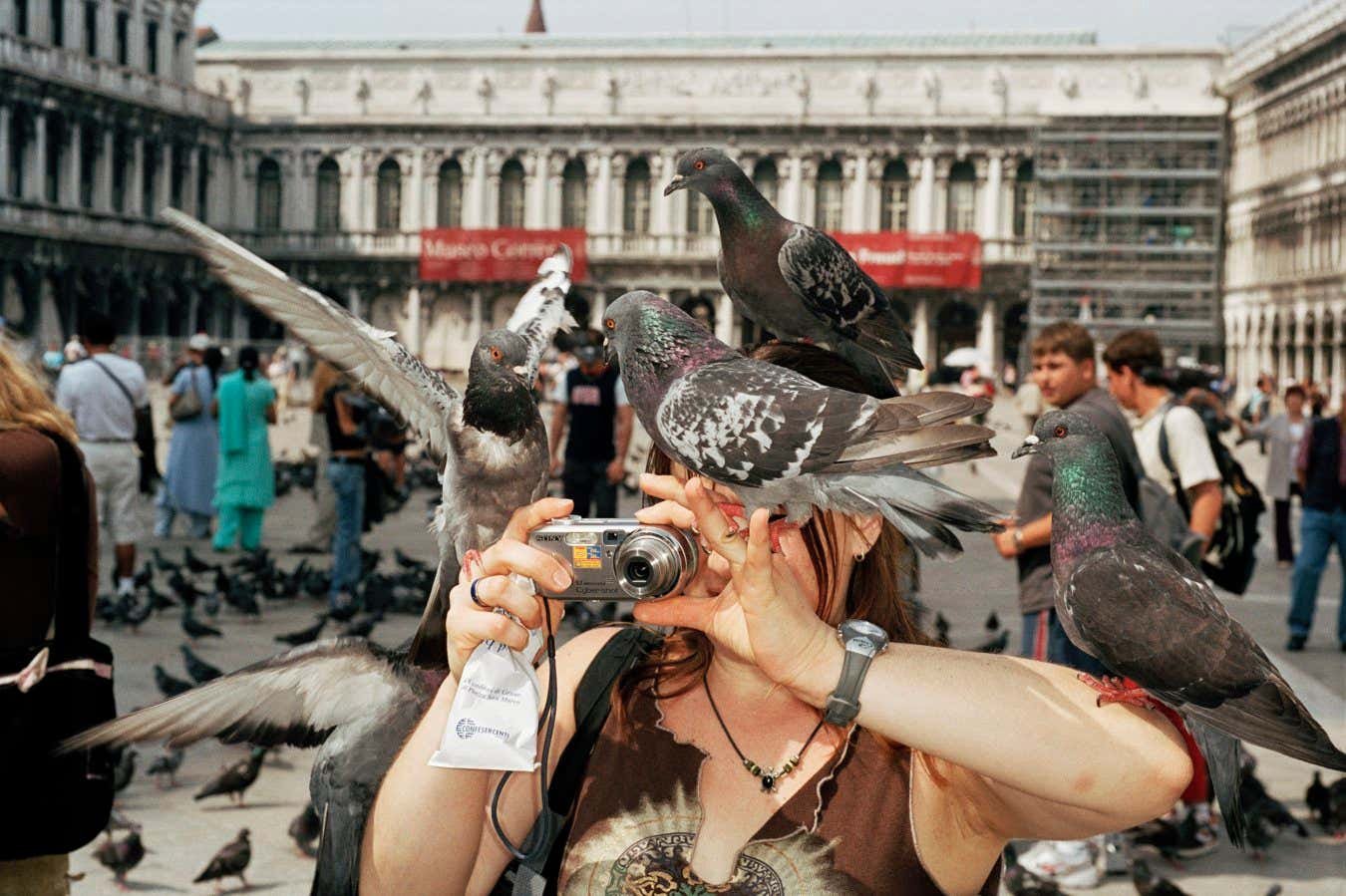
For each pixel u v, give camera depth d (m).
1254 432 33.81
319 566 21.84
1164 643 3.37
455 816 3.11
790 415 2.95
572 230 96.31
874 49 98.50
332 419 17.59
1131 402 9.73
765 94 99.75
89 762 5.07
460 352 102.56
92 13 87.75
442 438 3.53
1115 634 3.45
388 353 3.56
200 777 10.37
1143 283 93.38
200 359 24.55
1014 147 97.19
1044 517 8.02
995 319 98.31
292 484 34.22
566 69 101.00
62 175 85.19
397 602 16.86
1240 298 90.44
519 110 101.44
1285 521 23.50
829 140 98.81
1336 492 15.87
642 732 3.32
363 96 102.56
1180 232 93.38
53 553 5.12
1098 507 3.66
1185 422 9.42
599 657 3.48
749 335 100.94
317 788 3.20
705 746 3.27
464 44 106.88
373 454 18.00
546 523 3.04
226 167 102.94
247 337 101.00
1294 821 8.99
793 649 2.88
